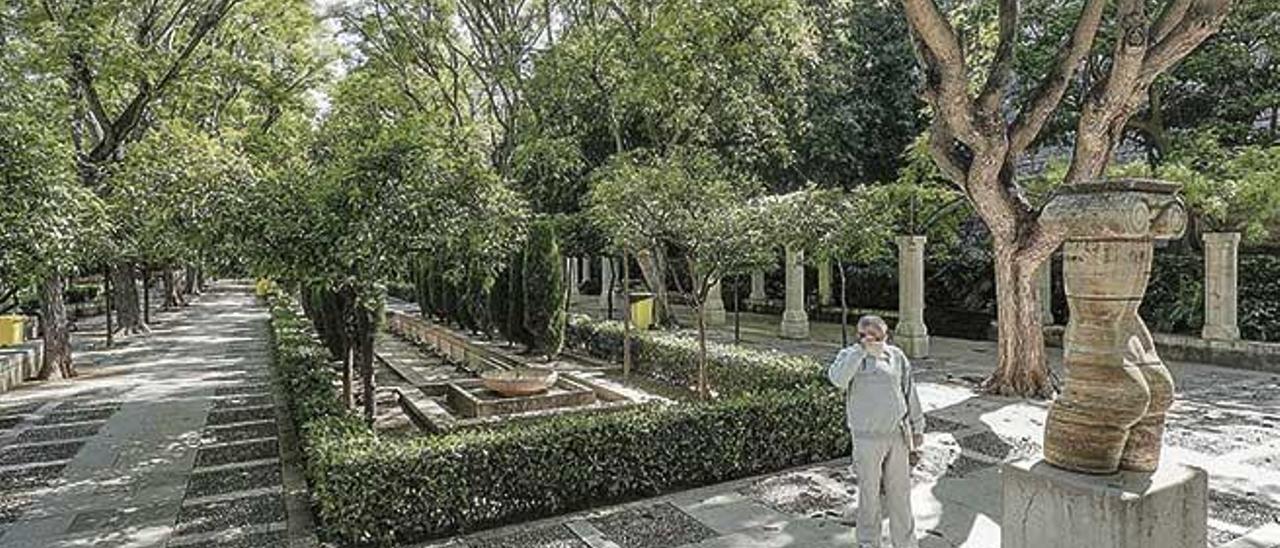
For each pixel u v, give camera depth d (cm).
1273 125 1350
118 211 1023
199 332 1952
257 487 624
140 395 1057
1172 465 302
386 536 486
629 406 771
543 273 1339
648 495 575
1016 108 1430
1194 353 1229
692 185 867
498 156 1986
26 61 1144
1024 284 941
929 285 1777
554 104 1722
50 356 1208
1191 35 788
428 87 2130
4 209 764
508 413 817
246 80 1595
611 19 1720
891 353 457
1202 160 1224
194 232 668
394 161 680
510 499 529
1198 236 1384
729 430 612
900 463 448
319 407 673
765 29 1393
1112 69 830
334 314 1088
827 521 512
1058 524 285
